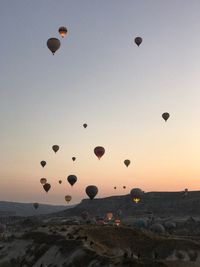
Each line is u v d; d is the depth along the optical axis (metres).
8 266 99.38
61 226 117.88
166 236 125.81
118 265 69.00
